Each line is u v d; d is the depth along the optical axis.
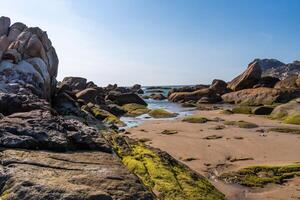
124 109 48.81
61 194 6.62
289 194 12.66
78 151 9.53
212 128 29.69
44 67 35.78
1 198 6.68
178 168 11.31
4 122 9.94
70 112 32.00
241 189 13.32
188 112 48.44
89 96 49.81
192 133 26.95
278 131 27.86
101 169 8.18
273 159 18.02
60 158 8.62
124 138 12.91
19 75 32.16
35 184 6.86
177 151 19.91
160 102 72.62
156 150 12.30
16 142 8.95
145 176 9.93
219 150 20.11
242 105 58.44
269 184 13.74
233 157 18.42
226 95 65.44
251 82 68.38
